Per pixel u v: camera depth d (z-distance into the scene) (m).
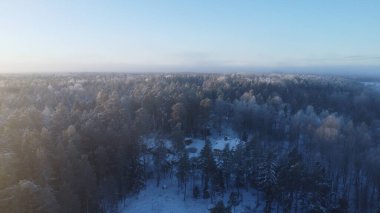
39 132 68.69
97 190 58.59
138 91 119.19
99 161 63.38
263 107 112.25
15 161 54.31
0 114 86.81
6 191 46.28
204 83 162.75
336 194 72.88
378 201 68.44
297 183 66.75
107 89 141.25
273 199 69.06
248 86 153.62
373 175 75.31
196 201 69.38
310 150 96.00
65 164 56.94
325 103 147.38
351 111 140.62
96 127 71.75
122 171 66.81
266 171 67.12
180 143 77.25
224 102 111.38
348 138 92.00
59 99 118.50
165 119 97.00
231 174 77.19
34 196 45.78
